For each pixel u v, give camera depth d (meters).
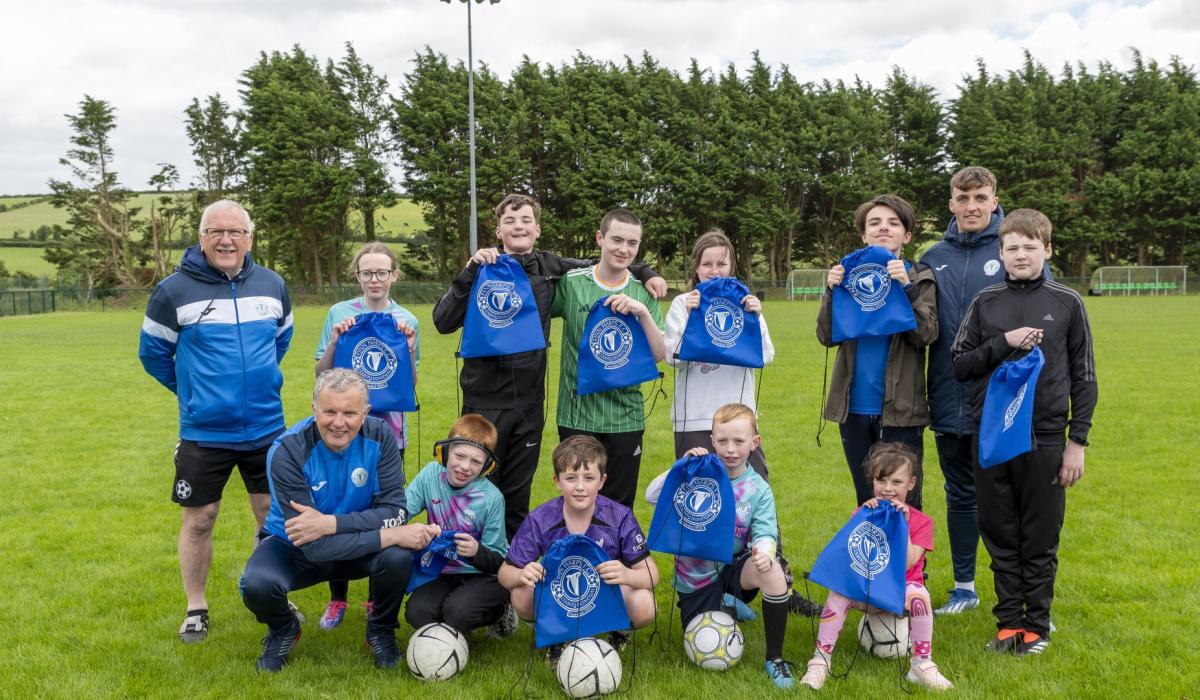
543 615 4.20
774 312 39.00
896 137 62.28
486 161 55.59
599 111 58.44
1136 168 57.22
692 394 5.29
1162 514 7.00
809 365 17.81
